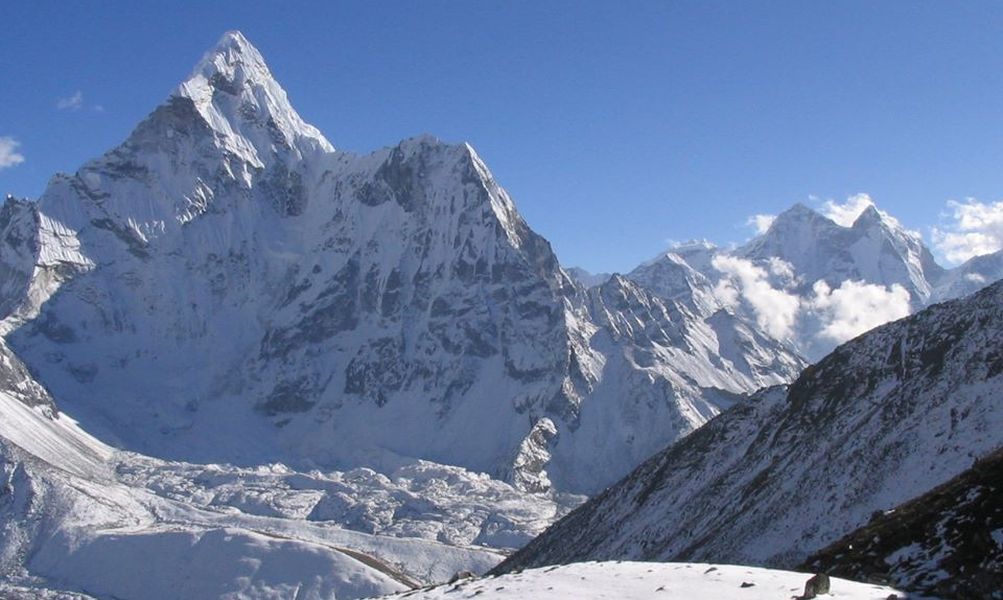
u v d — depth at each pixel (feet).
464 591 160.76
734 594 135.95
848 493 400.67
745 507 452.76
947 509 178.60
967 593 153.69
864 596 133.39
